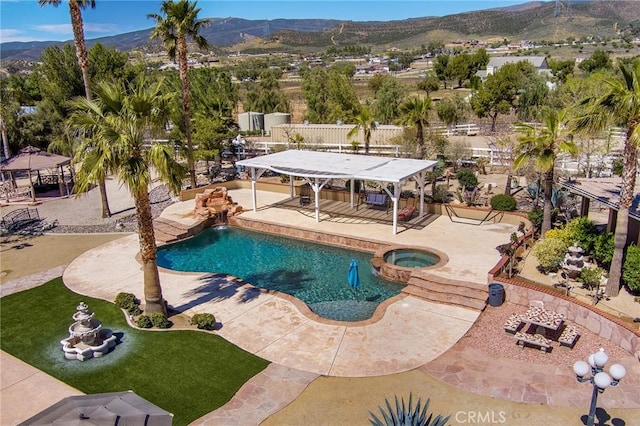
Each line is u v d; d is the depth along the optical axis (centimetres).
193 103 4300
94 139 1458
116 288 1966
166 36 3186
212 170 3862
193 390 1300
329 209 2959
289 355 1455
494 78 5809
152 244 1620
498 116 5831
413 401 1236
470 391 1271
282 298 1838
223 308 1766
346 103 5762
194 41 3212
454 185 3372
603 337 1511
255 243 2573
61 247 2453
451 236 2436
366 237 2445
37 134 4288
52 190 3619
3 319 1719
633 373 1323
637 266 1669
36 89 5884
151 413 939
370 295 1939
